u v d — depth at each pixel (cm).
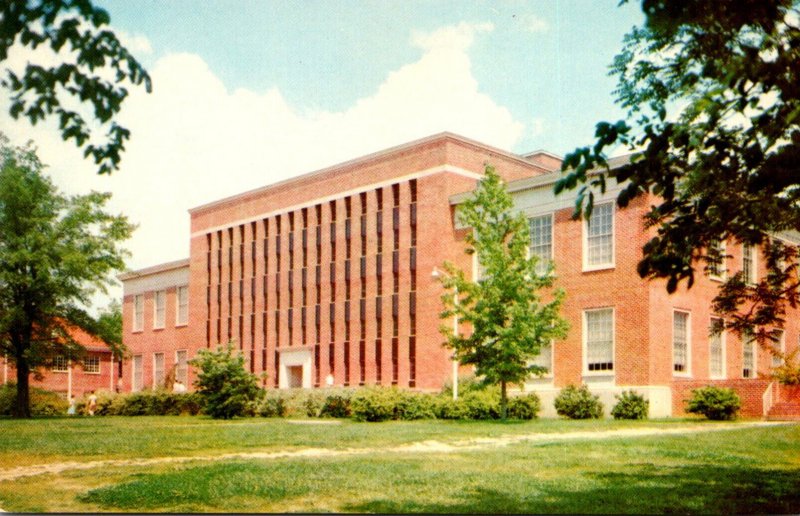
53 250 4228
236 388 3569
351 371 4056
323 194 4400
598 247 3195
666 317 3061
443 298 2877
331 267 4306
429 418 2989
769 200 747
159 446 1759
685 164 736
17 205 4156
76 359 4475
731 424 2373
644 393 2956
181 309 5700
